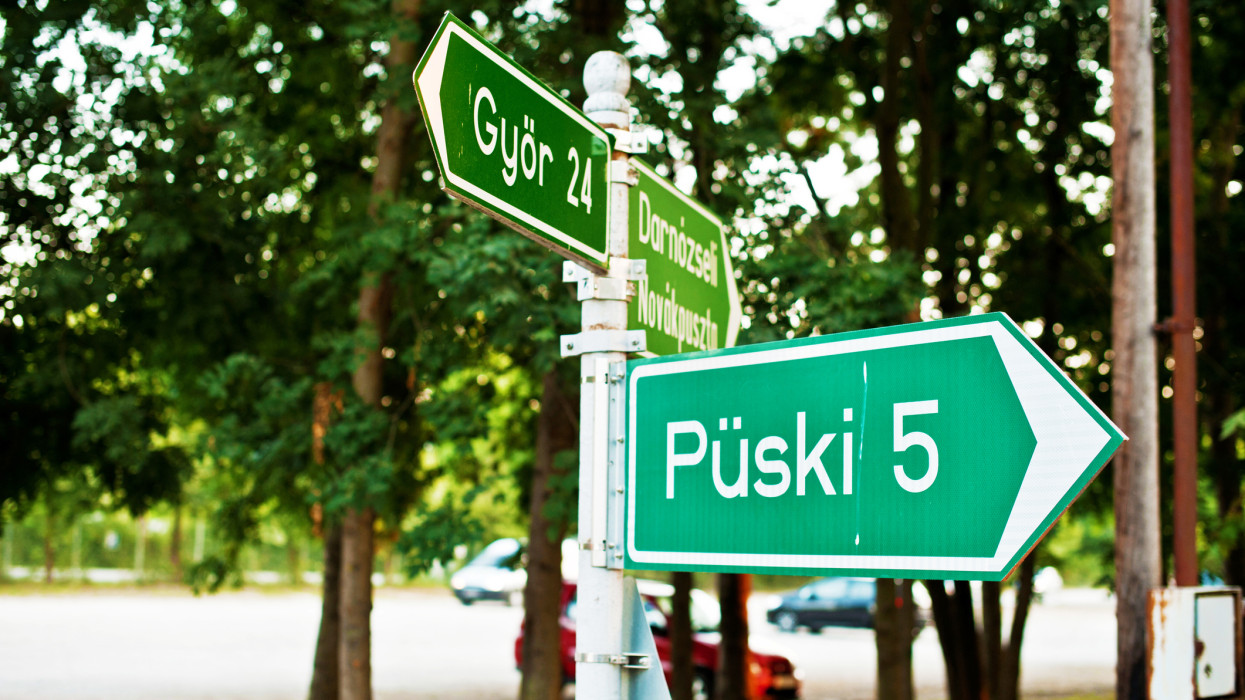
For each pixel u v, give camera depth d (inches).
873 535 70.6
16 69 412.5
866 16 531.8
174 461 492.4
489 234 367.6
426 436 483.5
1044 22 469.7
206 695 618.5
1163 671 159.0
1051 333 496.4
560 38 390.3
